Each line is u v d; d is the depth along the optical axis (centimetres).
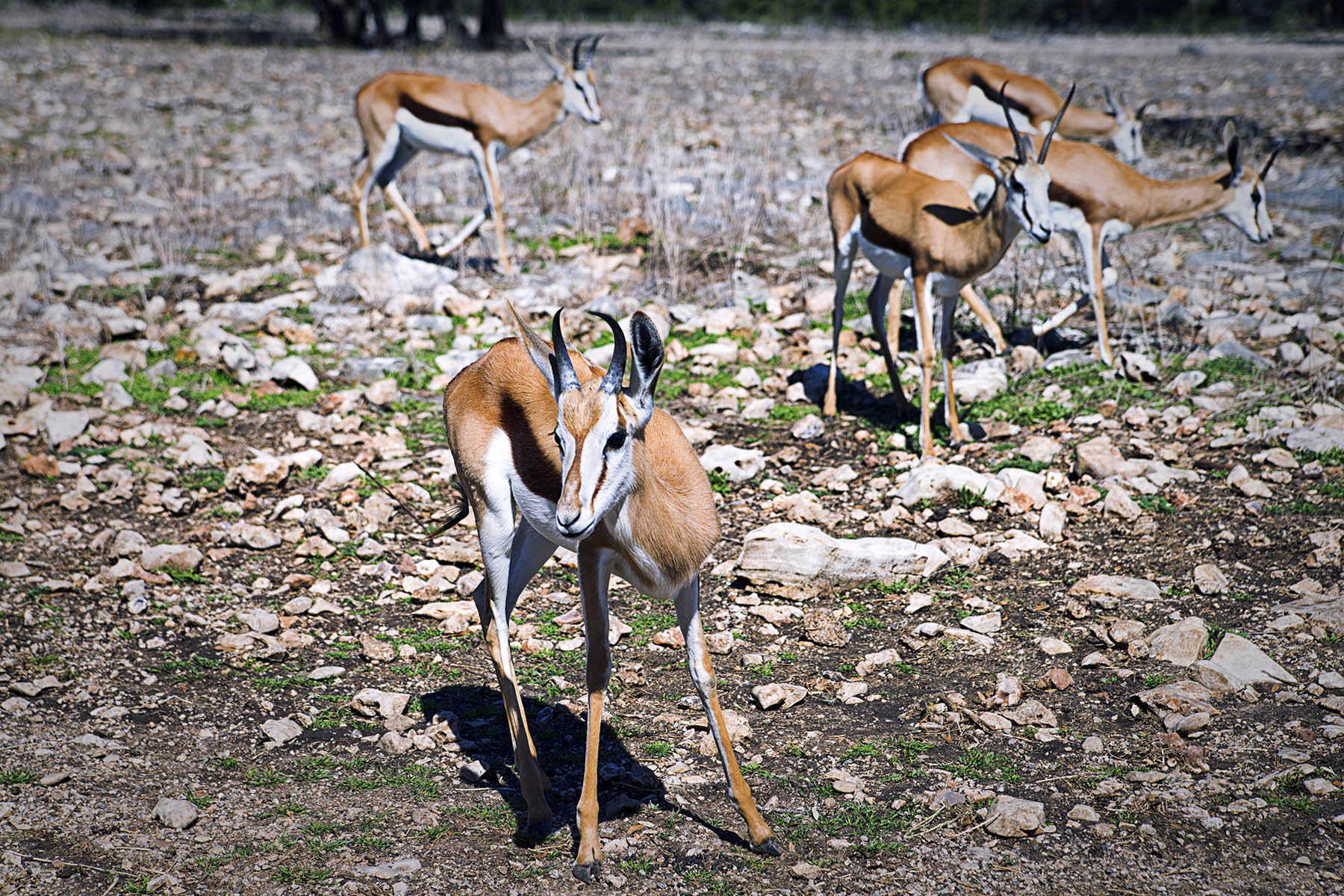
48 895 418
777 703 543
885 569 655
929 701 544
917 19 5072
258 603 657
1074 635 589
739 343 1001
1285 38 4147
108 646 604
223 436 862
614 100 2242
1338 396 841
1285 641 559
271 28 4419
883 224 819
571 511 394
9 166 1620
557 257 1232
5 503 748
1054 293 1091
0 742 514
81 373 959
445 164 1673
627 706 552
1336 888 406
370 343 1029
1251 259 1182
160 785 489
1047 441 793
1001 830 443
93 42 3550
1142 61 3000
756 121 1997
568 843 452
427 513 757
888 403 905
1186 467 751
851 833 450
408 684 576
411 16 3681
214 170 1655
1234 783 466
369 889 420
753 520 737
